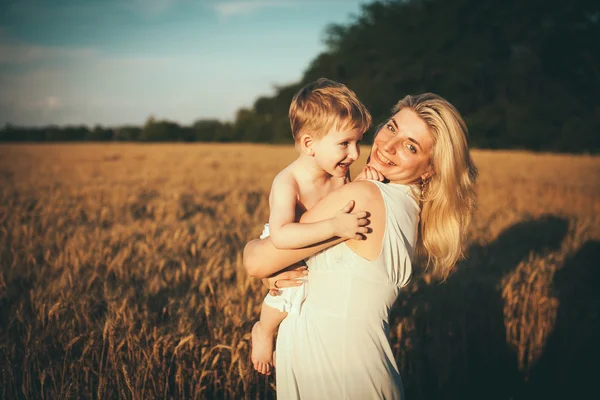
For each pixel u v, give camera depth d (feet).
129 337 10.96
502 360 14.30
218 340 11.39
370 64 184.85
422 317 13.94
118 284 14.97
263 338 7.57
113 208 31.83
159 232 23.13
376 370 6.39
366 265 6.31
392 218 6.38
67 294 12.98
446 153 6.60
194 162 76.69
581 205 37.32
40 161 80.38
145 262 17.47
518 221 27.96
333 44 205.98
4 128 201.46
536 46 159.22
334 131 6.58
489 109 152.76
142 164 74.33
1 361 11.51
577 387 13.37
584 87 161.48
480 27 166.91
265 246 6.52
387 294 6.49
